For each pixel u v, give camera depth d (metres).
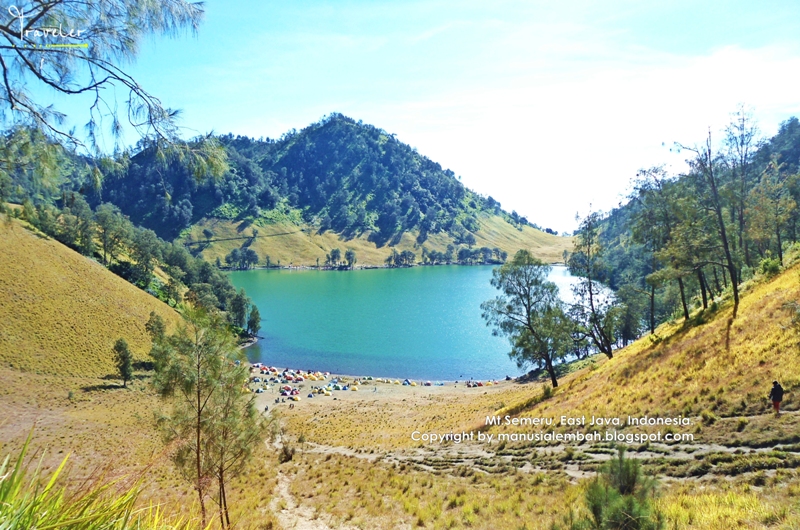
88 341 67.56
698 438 14.15
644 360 25.91
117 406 51.00
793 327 17.73
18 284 69.75
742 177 30.59
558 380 48.38
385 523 14.04
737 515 8.27
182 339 13.66
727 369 17.86
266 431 15.23
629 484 7.22
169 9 5.53
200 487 13.26
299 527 14.58
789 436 12.23
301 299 152.25
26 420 42.59
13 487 2.58
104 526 2.84
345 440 35.62
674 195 33.53
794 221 51.03
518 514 12.23
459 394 60.81
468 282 192.50
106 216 109.69
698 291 56.03
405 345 97.56
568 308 40.59
